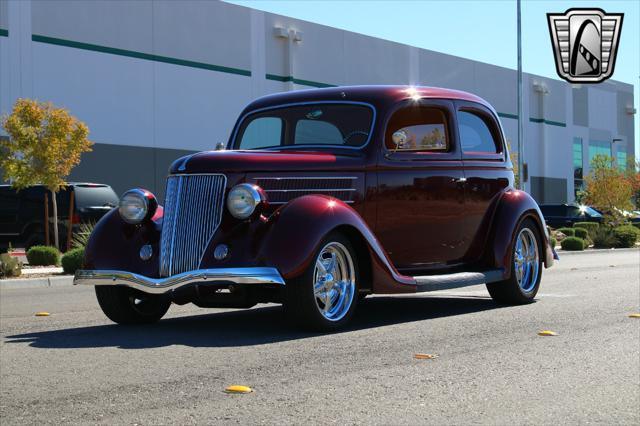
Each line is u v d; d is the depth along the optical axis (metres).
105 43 33.41
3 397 4.15
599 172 43.47
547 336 6.06
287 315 6.13
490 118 8.26
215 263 5.99
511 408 3.94
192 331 6.39
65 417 3.75
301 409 3.88
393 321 6.94
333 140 7.14
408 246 7.19
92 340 5.99
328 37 42.50
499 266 7.89
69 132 20.45
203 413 3.80
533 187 57.03
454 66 50.28
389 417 3.75
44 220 19.34
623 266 15.88
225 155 6.31
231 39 38.25
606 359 5.17
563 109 59.81
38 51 31.31
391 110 7.14
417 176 7.21
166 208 6.27
